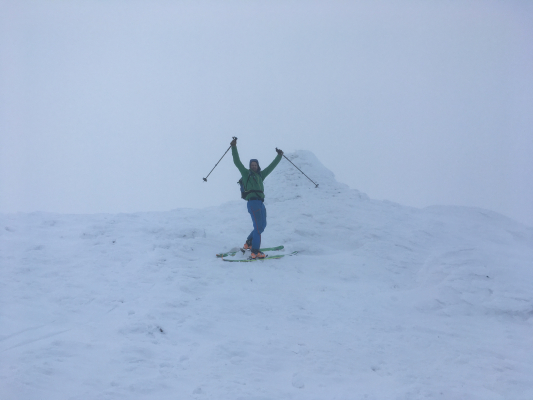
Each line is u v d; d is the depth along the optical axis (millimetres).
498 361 4488
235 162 7715
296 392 3740
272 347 4594
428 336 5180
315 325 5375
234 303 5875
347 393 3758
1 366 3764
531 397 3771
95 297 5699
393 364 4414
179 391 3605
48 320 4938
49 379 3596
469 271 6914
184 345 4582
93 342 4426
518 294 6293
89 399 3342
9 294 5551
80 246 7535
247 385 3781
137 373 3850
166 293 5965
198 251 7953
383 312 5953
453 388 3889
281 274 7207
